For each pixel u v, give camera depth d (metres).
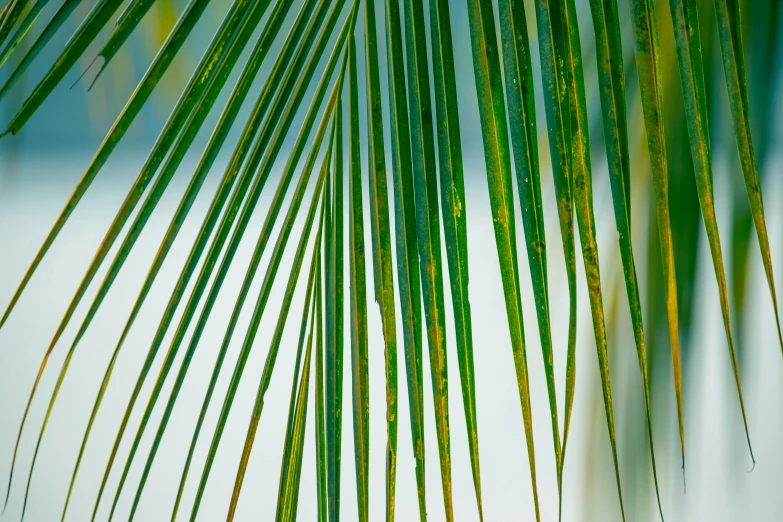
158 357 12.02
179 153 2.73
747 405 3.39
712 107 3.14
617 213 2.66
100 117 4.92
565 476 8.38
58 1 6.69
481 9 2.68
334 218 2.81
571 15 2.68
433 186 2.71
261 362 11.28
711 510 5.48
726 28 2.69
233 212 2.75
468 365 2.67
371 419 9.64
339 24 8.30
